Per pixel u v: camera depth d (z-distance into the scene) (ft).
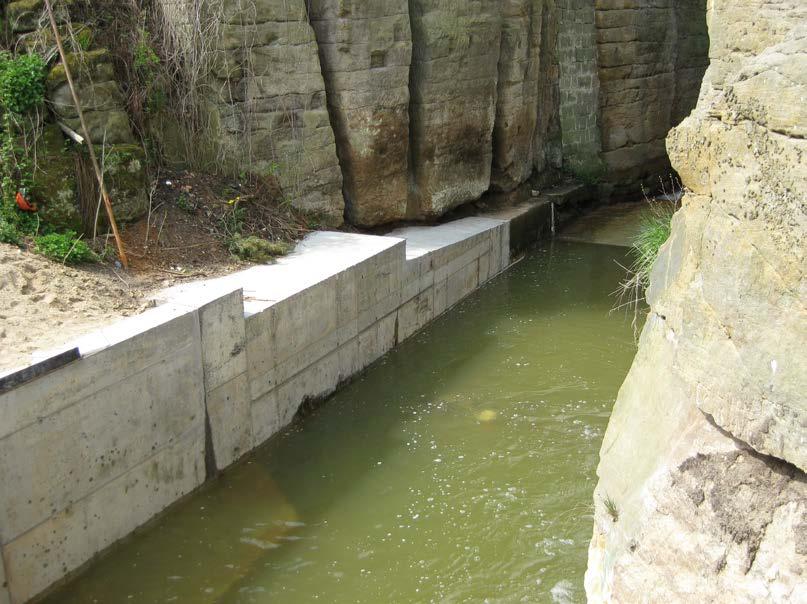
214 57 29.14
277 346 24.17
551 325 33.73
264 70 30.55
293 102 31.73
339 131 34.42
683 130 13.16
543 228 45.98
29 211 23.21
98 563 18.67
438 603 17.78
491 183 44.14
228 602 17.89
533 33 43.93
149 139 28.91
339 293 26.96
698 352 12.07
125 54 28.37
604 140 54.19
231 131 30.07
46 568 17.37
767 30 12.00
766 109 10.89
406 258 32.19
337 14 32.53
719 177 11.97
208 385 21.59
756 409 10.84
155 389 19.75
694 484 11.75
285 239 30.04
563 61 49.85
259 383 23.63
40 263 21.94
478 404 26.84
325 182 33.58
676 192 58.90
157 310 20.72
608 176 54.13
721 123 11.96
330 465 23.26
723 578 10.93
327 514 21.02
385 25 34.22
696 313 12.19
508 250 41.47
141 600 17.76
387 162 35.99
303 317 25.18
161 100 29.27
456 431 25.08
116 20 28.45
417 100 37.35
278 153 31.55
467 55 38.70
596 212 52.54
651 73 55.57
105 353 18.13
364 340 29.12
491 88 40.83
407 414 26.21
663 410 13.23
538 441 24.35
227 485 22.11
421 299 33.06
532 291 38.01
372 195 35.83
